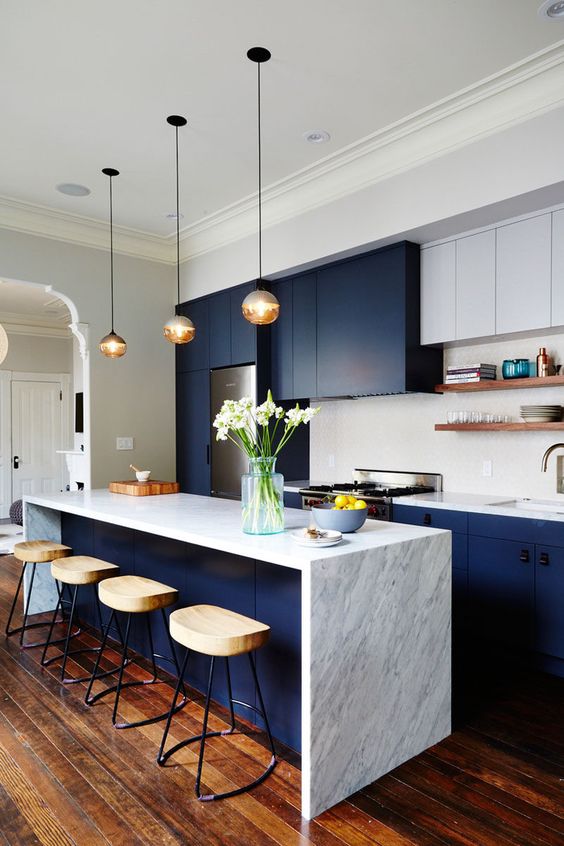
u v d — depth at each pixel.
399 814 1.91
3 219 4.57
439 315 3.77
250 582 2.54
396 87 3.03
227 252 5.07
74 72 2.89
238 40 2.65
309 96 3.11
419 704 2.29
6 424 8.40
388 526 2.58
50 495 3.95
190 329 3.61
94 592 3.78
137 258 5.41
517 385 3.43
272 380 4.85
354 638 2.03
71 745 2.33
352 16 2.49
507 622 3.14
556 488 3.47
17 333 8.49
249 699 2.54
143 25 2.55
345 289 4.20
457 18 2.50
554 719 2.57
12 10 2.45
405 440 4.33
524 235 3.33
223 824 1.86
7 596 4.53
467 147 3.29
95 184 4.21
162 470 5.57
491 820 1.88
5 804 1.96
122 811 1.92
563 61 2.75
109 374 5.21
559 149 2.88
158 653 3.18
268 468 2.42
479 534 3.27
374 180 3.79
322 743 1.92
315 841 1.78
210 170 3.99
